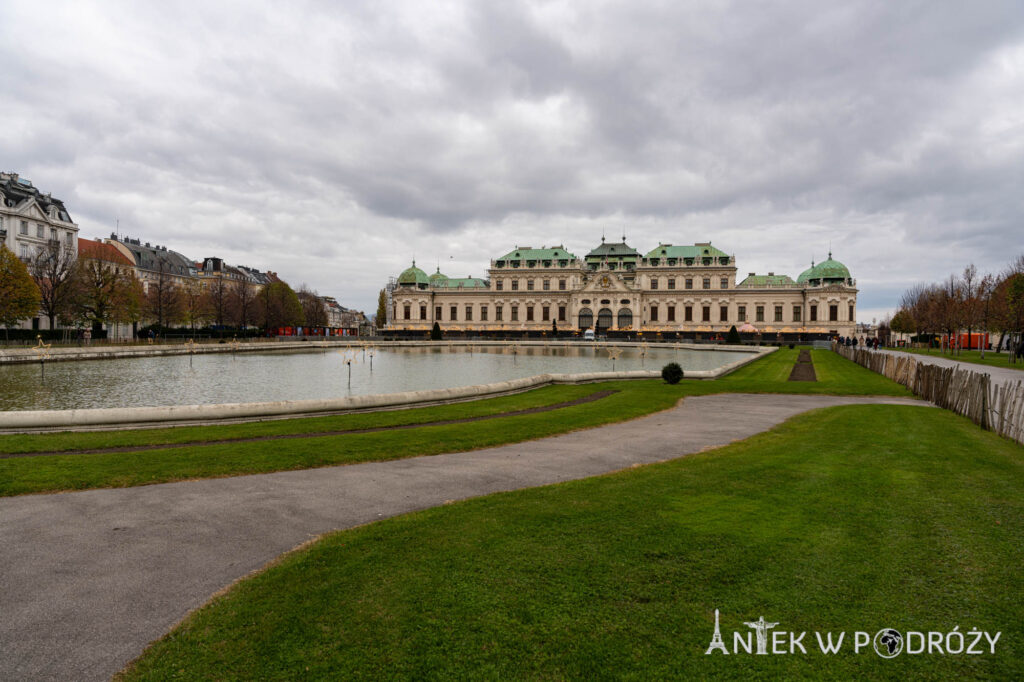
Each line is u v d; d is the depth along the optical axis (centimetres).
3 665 627
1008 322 6675
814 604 707
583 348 11188
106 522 1075
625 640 639
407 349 10675
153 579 834
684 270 14525
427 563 838
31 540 984
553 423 2231
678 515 1034
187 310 12625
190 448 1714
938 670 581
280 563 866
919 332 11975
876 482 1250
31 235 10156
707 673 582
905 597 722
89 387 4081
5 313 7481
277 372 5450
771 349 8700
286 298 15688
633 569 806
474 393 2962
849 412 2431
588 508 1084
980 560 826
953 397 2438
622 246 16562
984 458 1490
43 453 1655
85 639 678
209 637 668
